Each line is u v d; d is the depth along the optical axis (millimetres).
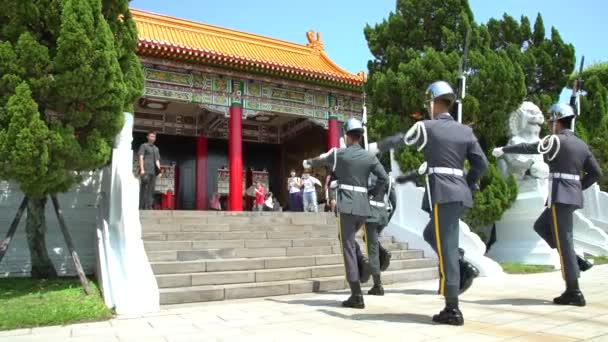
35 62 6879
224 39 22344
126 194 7352
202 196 23234
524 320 5051
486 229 13109
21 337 4977
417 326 4836
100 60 7129
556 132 6508
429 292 7793
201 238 9758
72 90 7023
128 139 8688
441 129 5148
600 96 18094
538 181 12047
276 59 21953
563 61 14336
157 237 9352
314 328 4922
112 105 7508
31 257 8180
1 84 6797
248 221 11750
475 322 4977
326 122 20797
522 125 12594
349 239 6336
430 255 10836
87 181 9453
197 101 18297
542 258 11406
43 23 7219
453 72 12195
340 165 6469
